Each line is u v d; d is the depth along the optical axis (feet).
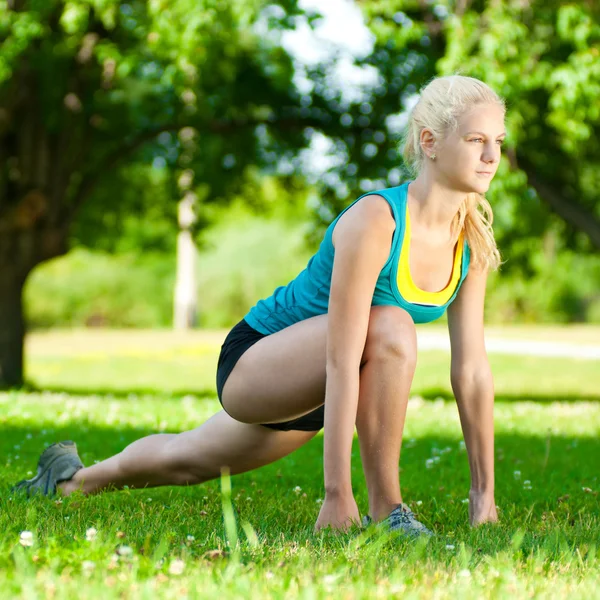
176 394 44.62
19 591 6.95
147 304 150.51
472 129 10.22
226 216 150.30
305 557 8.32
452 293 11.09
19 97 44.24
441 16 40.93
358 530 9.70
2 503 11.68
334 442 10.04
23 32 38.65
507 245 54.54
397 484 10.36
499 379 58.23
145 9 39.40
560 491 15.06
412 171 10.93
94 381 57.82
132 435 21.17
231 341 11.51
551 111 42.01
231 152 51.19
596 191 47.83
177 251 145.48
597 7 39.27
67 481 13.00
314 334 10.61
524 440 23.09
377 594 7.07
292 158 51.34
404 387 10.14
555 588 7.61
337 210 48.85
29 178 46.06
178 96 44.60
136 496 12.89
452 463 18.65
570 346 82.64
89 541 8.43
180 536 9.68
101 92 46.14
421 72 42.11
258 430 11.68
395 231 10.34
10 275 46.78
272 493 14.34
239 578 7.31
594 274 134.51
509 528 10.66
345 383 10.01
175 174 53.36
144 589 6.84
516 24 37.09
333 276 10.23
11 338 47.16
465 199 10.90
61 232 47.19
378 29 38.73
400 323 10.22
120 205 61.16
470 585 7.46
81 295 148.87
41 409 26.25
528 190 45.47
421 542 8.76
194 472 12.44
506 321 144.87
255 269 150.92
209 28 36.94
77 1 37.83
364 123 47.52
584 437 23.93
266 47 47.11
